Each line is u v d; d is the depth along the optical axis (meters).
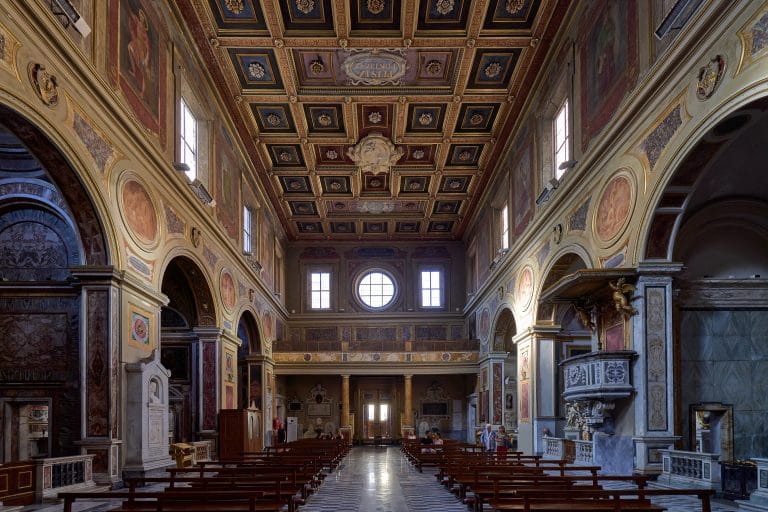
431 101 20.36
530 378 20.36
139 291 13.12
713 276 14.20
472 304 32.09
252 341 27.25
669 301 11.84
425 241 36.06
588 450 14.70
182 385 19.66
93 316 11.91
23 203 13.68
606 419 13.08
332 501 11.75
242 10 15.89
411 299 35.53
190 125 18.11
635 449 11.84
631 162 12.41
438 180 26.94
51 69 9.87
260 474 11.69
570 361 13.64
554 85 17.62
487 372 28.17
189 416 19.55
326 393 35.59
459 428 35.41
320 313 35.31
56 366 12.63
